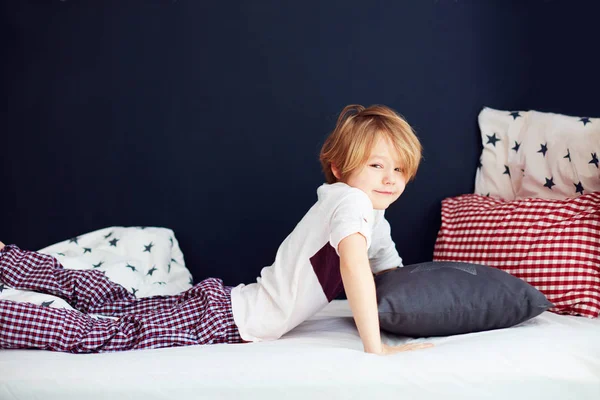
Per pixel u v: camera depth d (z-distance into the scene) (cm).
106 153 248
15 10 251
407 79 234
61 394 134
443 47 232
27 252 192
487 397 134
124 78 246
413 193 235
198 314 169
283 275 165
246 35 240
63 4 248
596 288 179
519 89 229
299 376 135
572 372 137
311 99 237
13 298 180
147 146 246
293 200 239
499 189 225
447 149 234
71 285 186
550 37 221
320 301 164
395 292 159
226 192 242
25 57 251
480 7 230
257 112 240
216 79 242
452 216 221
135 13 245
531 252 190
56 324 156
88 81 248
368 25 235
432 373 135
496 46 230
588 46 211
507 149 225
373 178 168
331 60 236
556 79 220
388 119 170
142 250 230
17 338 154
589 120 204
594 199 191
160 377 136
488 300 158
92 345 157
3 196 254
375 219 181
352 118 174
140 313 170
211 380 135
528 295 158
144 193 247
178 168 245
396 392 134
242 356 142
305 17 237
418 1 232
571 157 204
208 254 244
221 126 242
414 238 235
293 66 238
